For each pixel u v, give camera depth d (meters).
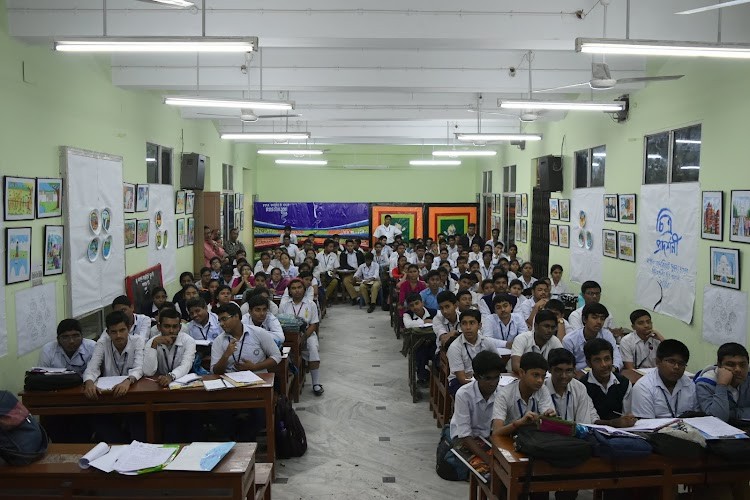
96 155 6.63
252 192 17.81
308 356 6.88
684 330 6.67
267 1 5.39
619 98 8.10
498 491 3.36
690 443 3.14
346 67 7.55
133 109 7.96
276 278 9.55
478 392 3.99
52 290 5.71
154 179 8.97
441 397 5.74
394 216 17.66
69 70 6.11
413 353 6.57
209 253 11.31
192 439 4.83
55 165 5.80
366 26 5.43
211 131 12.55
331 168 18.14
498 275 7.37
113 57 7.25
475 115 10.77
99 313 6.84
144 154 8.39
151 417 4.38
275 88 7.60
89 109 6.57
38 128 5.48
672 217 6.93
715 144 6.07
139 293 7.87
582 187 9.82
